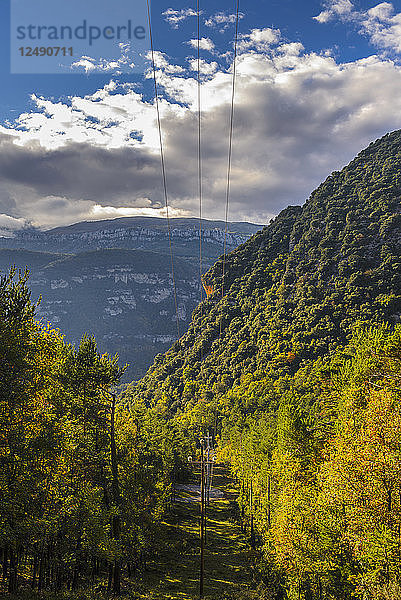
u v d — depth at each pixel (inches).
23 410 916.6
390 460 896.9
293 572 1301.7
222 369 6697.8
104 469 1282.0
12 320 920.3
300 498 1339.8
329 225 7066.9
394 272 5462.6
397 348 1250.6
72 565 1201.4
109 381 1272.1
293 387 4296.3
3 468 802.8
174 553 2082.9
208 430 5285.4
